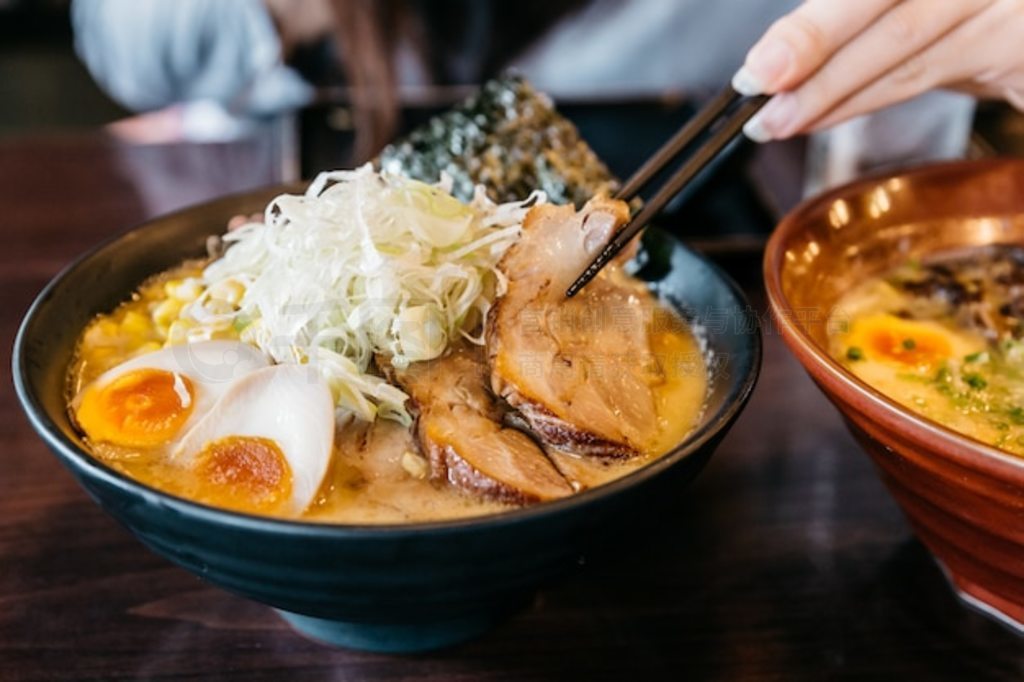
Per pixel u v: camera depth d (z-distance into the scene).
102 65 0.95
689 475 0.33
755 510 0.42
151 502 0.30
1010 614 0.38
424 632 0.36
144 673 0.36
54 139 0.68
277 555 0.29
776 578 0.40
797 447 0.46
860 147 0.67
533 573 0.31
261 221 0.44
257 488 0.33
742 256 0.55
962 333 0.43
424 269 0.37
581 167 0.49
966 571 0.37
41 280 0.54
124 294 0.41
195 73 0.91
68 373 0.37
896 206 0.45
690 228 0.61
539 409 0.35
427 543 0.29
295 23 0.84
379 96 0.70
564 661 0.36
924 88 0.43
